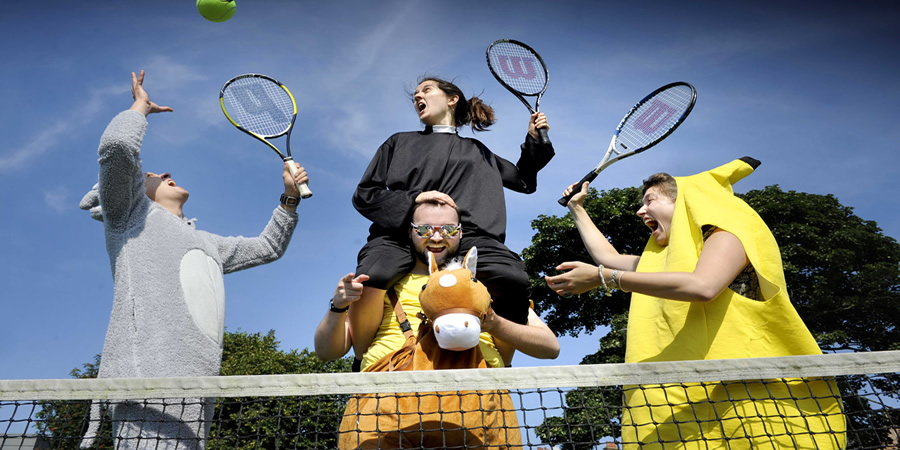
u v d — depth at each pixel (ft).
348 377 8.96
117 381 9.09
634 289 10.52
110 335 11.59
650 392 10.46
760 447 9.40
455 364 9.56
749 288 10.69
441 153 12.92
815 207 70.95
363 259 11.16
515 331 10.46
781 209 69.92
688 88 15.65
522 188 14.24
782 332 9.97
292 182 14.32
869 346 64.69
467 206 12.31
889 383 9.82
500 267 10.98
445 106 14.12
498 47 16.74
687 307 10.72
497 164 14.15
